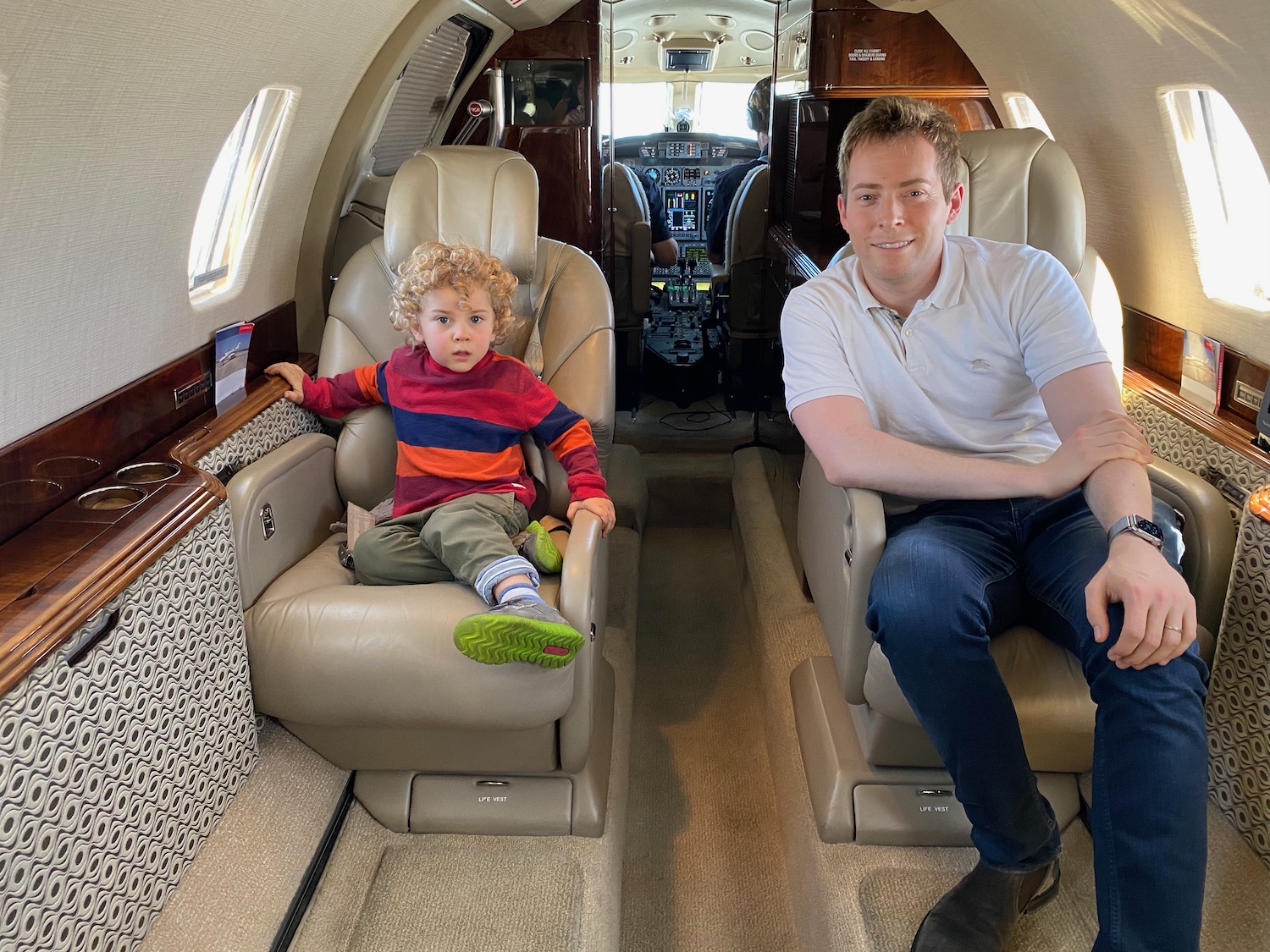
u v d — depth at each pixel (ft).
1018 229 6.72
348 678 5.39
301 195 7.70
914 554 4.88
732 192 13.92
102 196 4.67
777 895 6.35
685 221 16.14
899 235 5.36
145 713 4.51
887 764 5.90
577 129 11.21
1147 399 7.34
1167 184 6.98
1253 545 5.24
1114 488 4.73
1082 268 6.81
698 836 6.88
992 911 4.84
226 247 6.91
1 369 4.46
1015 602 5.34
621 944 5.96
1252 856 5.30
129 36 4.08
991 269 5.61
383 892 5.57
